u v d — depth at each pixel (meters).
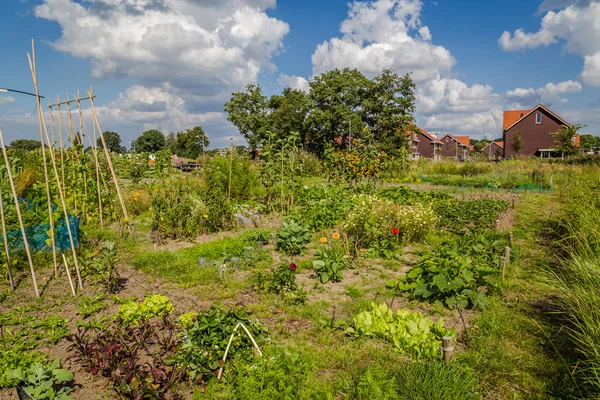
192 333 3.78
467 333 4.30
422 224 8.55
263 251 7.46
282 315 4.96
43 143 5.99
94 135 9.43
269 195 12.27
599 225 6.53
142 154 22.39
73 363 3.93
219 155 13.98
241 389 3.24
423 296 5.25
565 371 3.57
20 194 10.68
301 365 3.62
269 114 47.12
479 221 10.24
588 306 4.12
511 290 5.61
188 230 8.86
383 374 3.37
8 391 3.52
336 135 41.94
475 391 3.34
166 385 3.40
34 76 5.79
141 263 6.91
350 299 5.50
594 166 18.38
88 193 10.38
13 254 6.77
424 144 58.78
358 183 17.34
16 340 4.32
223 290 5.75
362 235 7.79
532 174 21.97
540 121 44.03
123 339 4.11
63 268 6.77
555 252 7.30
